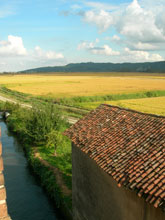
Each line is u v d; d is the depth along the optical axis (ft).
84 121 39.45
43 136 79.05
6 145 90.27
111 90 245.45
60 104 167.94
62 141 73.31
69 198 47.34
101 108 41.45
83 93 222.89
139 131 29.43
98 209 30.17
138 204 21.67
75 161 37.65
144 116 32.37
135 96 202.49
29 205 50.83
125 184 21.75
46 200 52.80
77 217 38.83
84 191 34.58
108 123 35.17
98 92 228.84
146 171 21.99
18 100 197.98
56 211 48.83
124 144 28.19
